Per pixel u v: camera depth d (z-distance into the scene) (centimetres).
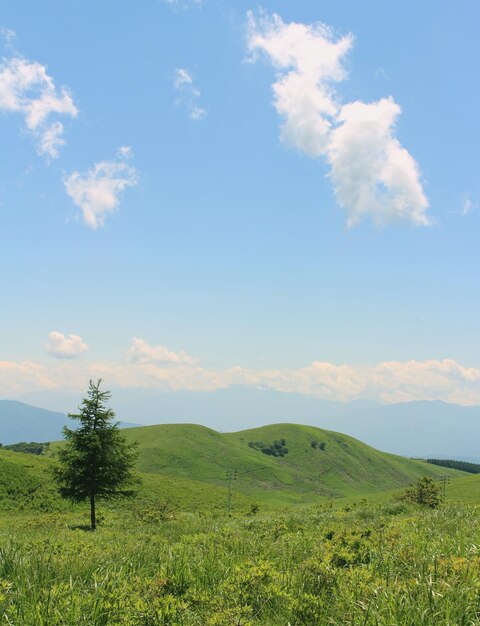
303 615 523
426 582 556
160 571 684
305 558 831
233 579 623
